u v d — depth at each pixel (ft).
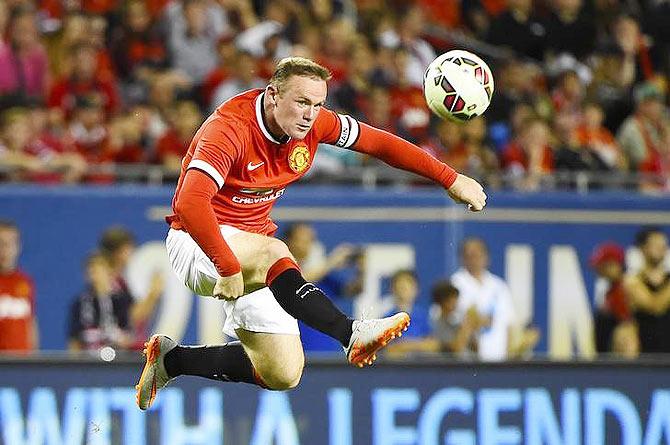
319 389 114.93
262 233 80.07
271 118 76.59
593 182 150.61
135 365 114.52
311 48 167.73
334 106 160.45
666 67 191.01
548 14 188.55
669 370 117.91
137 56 165.99
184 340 140.26
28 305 137.80
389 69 169.37
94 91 157.17
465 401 115.96
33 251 138.82
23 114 145.18
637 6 194.39
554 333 145.38
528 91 173.58
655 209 147.43
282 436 114.11
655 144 166.71
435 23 191.93
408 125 161.38
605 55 184.14
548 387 116.78
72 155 146.72
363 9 183.62
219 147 74.79
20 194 139.13
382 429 115.03
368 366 115.34
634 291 146.10
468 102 79.71
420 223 143.54
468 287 142.61
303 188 142.92
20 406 112.78
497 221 144.97
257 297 80.74
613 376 117.39
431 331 139.64
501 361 116.37
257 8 181.57
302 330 134.41
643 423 117.39
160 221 140.97
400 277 139.54
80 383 113.70
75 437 113.09
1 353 135.33
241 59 159.33
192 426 113.70
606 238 146.92
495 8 195.31
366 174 146.72
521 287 145.07
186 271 80.07
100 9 172.14
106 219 140.26
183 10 167.84
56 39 165.48
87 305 137.90
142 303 139.54
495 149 162.61
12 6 158.61
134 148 149.38
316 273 141.69
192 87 161.99
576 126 166.50
